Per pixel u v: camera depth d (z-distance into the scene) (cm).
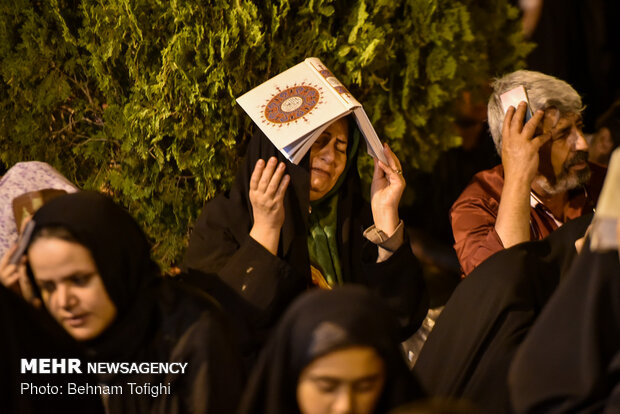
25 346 291
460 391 320
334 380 245
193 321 299
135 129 417
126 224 299
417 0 469
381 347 248
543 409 263
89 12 421
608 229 244
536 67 760
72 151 456
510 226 394
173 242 441
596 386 252
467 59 504
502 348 315
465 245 425
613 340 260
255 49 415
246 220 386
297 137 364
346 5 453
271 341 261
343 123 391
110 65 423
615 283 260
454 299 338
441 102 498
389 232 385
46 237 284
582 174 421
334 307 250
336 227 413
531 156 397
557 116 413
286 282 358
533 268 331
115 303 293
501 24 550
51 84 439
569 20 764
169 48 402
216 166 426
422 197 620
